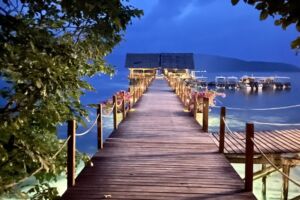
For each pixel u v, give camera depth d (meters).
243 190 6.20
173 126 13.18
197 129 12.55
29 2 4.91
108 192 6.00
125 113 15.90
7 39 4.34
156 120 14.73
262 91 69.75
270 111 41.78
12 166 4.84
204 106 12.15
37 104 5.09
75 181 6.56
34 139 5.14
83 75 6.07
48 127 5.38
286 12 2.74
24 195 4.50
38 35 4.75
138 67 53.81
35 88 4.71
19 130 4.95
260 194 13.79
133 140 10.48
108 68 6.26
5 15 4.32
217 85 69.25
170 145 9.83
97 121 9.38
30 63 4.46
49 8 5.09
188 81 50.38
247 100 54.81
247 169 6.18
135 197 5.80
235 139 11.23
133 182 6.56
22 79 4.40
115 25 5.22
